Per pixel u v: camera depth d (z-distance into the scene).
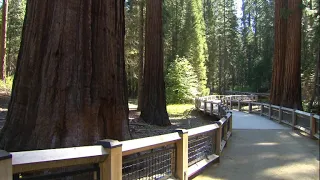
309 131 10.68
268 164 6.71
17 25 41.66
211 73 59.53
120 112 5.61
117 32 5.70
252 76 58.19
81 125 4.84
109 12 5.47
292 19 18.05
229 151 8.14
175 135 4.72
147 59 16.08
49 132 4.69
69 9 4.96
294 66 18.00
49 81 4.82
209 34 59.56
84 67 5.02
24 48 5.17
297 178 5.64
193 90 34.28
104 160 3.26
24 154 2.60
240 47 65.31
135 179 4.20
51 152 2.79
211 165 6.57
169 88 33.59
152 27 16.11
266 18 53.19
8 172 2.39
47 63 4.88
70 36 4.94
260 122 15.34
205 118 20.28
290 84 18.08
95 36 5.23
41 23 5.02
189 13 46.75
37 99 4.86
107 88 5.32
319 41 19.58
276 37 20.11
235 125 14.10
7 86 20.69
